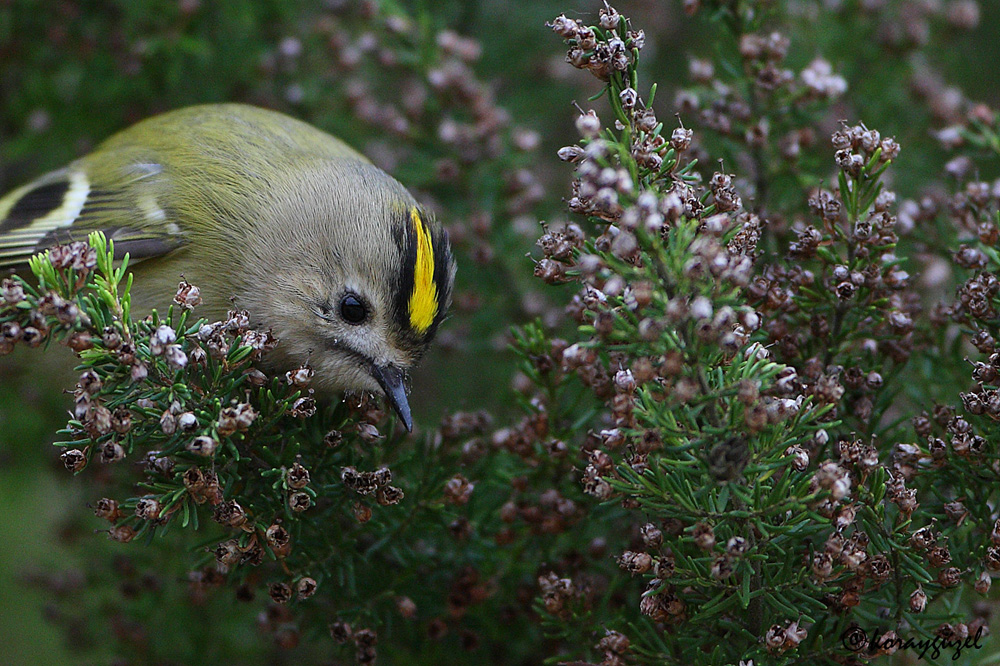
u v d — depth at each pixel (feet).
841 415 4.62
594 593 4.63
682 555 4.58
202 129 4.75
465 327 4.77
